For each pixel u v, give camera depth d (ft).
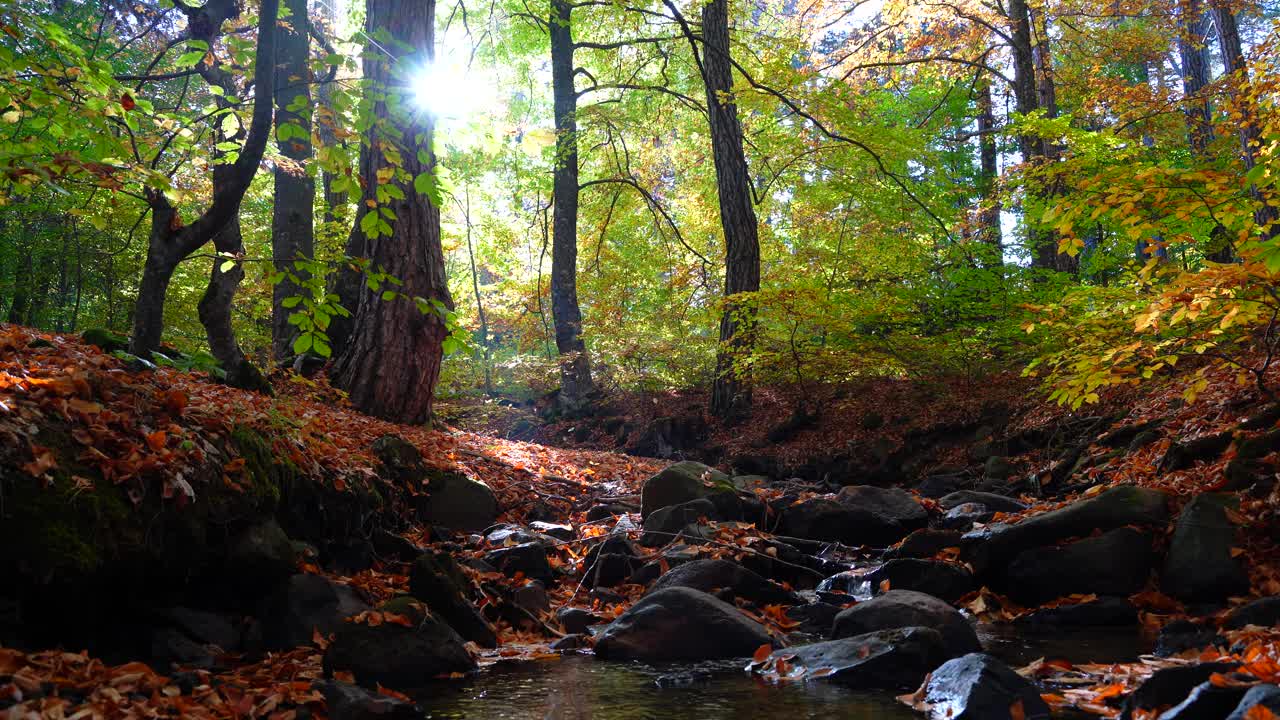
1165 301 17.83
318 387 31.01
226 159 19.27
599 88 63.98
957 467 41.37
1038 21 63.82
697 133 70.95
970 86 72.43
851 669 14.05
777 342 51.26
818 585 23.22
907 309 46.57
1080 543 19.86
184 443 14.82
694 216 69.77
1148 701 10.94
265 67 18.67
